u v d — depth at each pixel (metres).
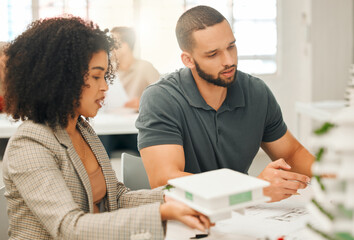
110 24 4.73
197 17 1.38
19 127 1.08
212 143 1.48
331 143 0.58
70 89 1.07
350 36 4.26
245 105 1.51
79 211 0.96
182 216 0.90
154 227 0.92
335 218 0.60
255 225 1.04
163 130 1.40
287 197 1.16
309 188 1.36
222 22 1.36
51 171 1.00
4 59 1.11
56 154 1.06
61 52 1.06
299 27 4.71
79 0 4.66
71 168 1.09
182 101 1.46
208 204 0.78
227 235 0.98
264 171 1.19
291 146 1.61
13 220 1.08
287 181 1.15
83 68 1.07
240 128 1.50
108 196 1.24
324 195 0.62
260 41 4.89
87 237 0.92
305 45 4.48
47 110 1.07
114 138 4.00
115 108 3.78
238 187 0.80
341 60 4.29
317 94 4.31
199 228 0.88
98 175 1.24
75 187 1.09
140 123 1.46
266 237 0.96
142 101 1.50
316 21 4.25
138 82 3.81
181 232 1.01
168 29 4.79
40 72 1.05
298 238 0.95
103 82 1.14
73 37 1.07
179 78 1.52
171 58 4.83
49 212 0.95
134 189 1.64
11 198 1.07
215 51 1.35
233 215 1.11
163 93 1.47
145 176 1.68
